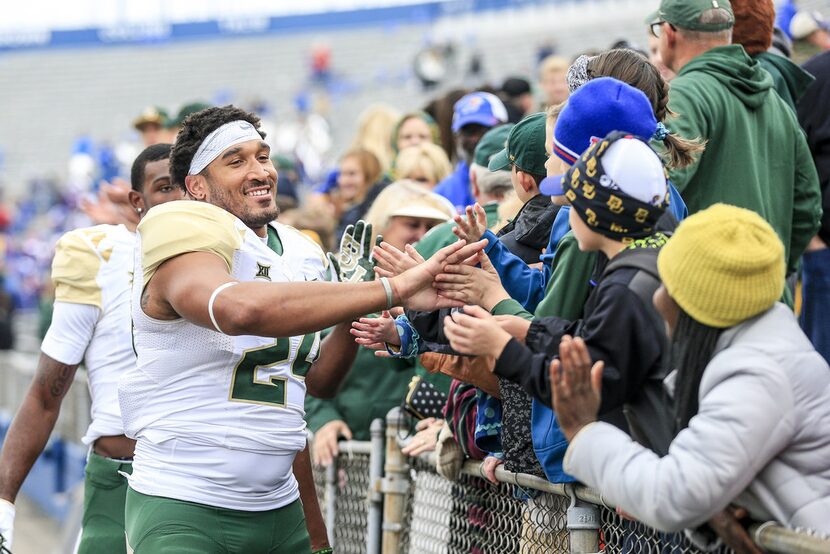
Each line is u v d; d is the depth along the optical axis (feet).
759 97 10.92
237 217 10.09
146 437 9.95
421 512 12.99
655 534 8.23
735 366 6.70
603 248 7.93
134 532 9.89
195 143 10.19
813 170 11.45
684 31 11.05
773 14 12.20
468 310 7.94
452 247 8.96
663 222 8.05
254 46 105.81
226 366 9.84
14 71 112.06
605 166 7.70
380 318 9.94
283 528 10.39
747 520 7.13
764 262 6.68
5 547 12.17
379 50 96.43
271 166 10.33
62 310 12.59
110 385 12.65
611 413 8.11
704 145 9.71
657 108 9.43
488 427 10.25
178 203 9.73
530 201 10.34
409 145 19.63
